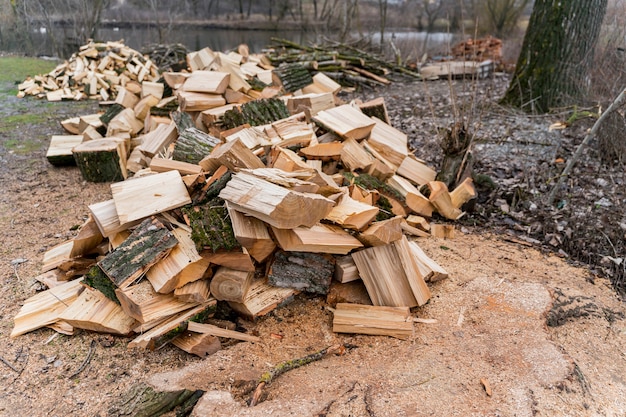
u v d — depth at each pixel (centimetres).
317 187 247
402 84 919
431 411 187
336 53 913
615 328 249
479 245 334
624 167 415
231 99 455
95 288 240
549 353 220
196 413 182
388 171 351
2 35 1294
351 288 264
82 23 1335
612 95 423
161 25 1744
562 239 336
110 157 444
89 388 205
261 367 211
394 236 253
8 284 284
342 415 185
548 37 588
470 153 392
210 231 233
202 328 226
